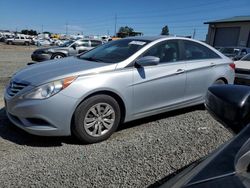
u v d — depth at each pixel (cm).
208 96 218
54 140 398
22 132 421
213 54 554
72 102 365
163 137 416
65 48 1577
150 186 291
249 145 124
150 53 451
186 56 503
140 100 432
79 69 390
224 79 559
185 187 108
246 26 3366
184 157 354
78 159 342
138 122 483
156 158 349
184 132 438
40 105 358
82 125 376
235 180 102
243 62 916
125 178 304
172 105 479
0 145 376
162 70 454
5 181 293
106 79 391
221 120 196
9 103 385
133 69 422
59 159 342
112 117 404
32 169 317
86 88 373
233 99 194
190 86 498
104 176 306
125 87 409
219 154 125
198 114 533
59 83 364
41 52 1527
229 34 3581
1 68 1207
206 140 407
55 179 298
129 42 482
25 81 382
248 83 845
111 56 446
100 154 357
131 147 379
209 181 107
